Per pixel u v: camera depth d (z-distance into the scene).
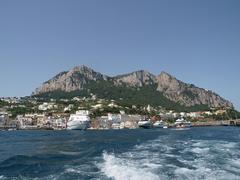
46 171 30.66
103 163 35.28
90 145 69.06
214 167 33.12
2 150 65.81
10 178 27.09
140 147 59.00
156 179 26.17
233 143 66.56
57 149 61.34
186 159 39.53
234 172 30.31
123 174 27.88
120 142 78.25
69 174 28.50
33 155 47.62
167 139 89.06
